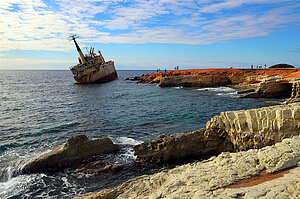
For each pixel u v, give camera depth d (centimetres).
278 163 631
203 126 2173
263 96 3762
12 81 11112
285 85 3581
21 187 1132
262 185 536
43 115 2925
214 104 3422
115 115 2856
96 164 1332
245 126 1310
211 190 569
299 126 1111
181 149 1381
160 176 803
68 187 1127
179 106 3362
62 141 1836
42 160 1286
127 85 7925
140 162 1372
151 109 3197
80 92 5934
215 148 1433
